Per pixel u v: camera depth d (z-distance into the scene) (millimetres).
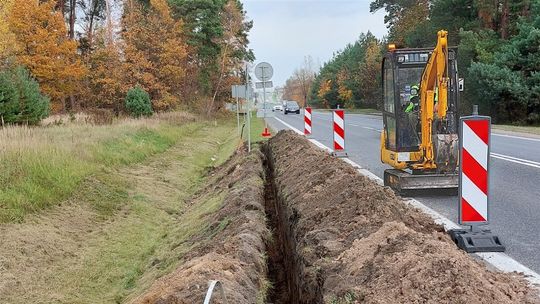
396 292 3744
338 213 6246
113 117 24562
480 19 34719
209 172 16844
